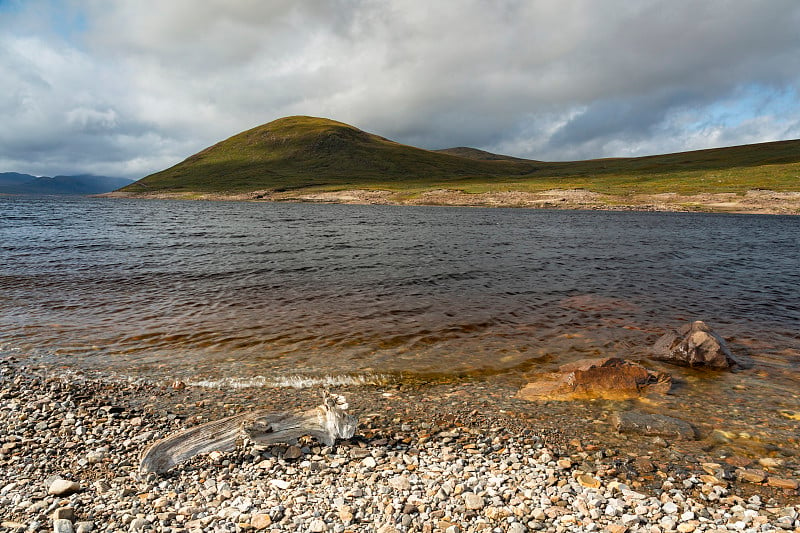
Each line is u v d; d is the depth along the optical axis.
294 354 13.98
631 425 9.50
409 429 9.50
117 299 20.22
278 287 23.47
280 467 7.88
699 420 9.96
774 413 10.30
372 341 15.32
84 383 11.46
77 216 80.44
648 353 14.54
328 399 9.27
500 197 147.25
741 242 50.28
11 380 11.49
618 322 18.08
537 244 46.25
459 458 8.29
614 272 29.94
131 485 7.21
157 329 16.05
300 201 171.38
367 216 93.94
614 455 8.45
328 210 118.62
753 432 9.39
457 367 13.23
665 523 6.30
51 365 12.62
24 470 7.53
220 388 11.43
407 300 21.20
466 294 22.69
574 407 10.66
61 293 21.14
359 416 10.09
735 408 10.59
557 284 25.66
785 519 6.33
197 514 6.46
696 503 6.85
